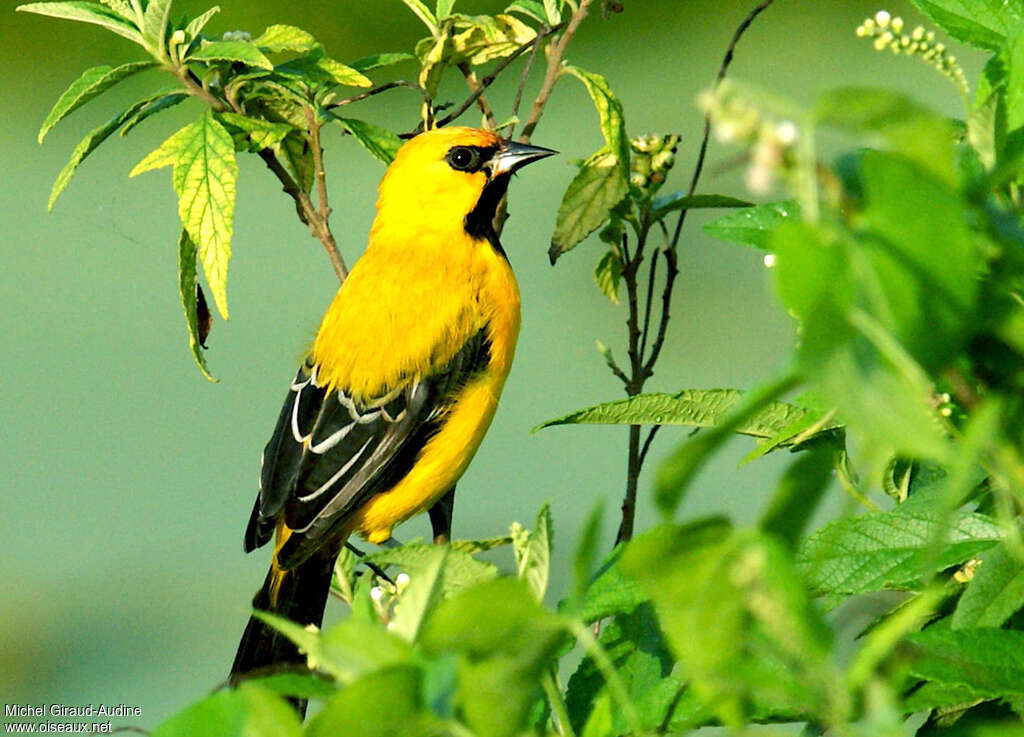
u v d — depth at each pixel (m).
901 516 3.48
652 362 6.93
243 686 2.22
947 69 2.97
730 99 1.79
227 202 6.12
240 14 20.83
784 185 1.79
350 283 8.41
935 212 1.79
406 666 1.98
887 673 2.43
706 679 1.95
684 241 16.88
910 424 1.71
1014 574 3.24
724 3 22.55
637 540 1.92
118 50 22.44
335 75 6.86
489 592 2.03
